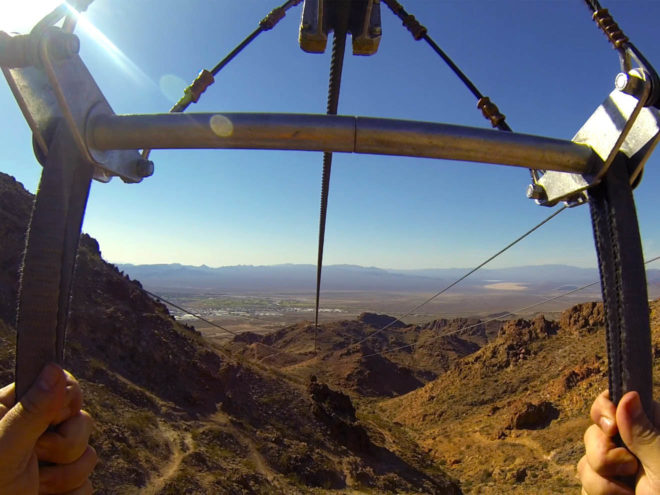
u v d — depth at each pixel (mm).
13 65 1336
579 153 1591
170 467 18641
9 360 17750
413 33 2299
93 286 31875
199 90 2223
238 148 1543
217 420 26547
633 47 1527
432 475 32844
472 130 1535
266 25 2338
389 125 1496
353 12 1989
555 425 38625
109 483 15555
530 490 29234
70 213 1455
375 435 37188
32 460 1407
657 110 1476
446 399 56250
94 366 24062
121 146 1527
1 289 24859
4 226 29062
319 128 1478
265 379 34656
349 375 77438
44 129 1477
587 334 56875
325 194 3131
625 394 1425
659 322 44906
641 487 1407
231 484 19312
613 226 1543
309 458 26266
